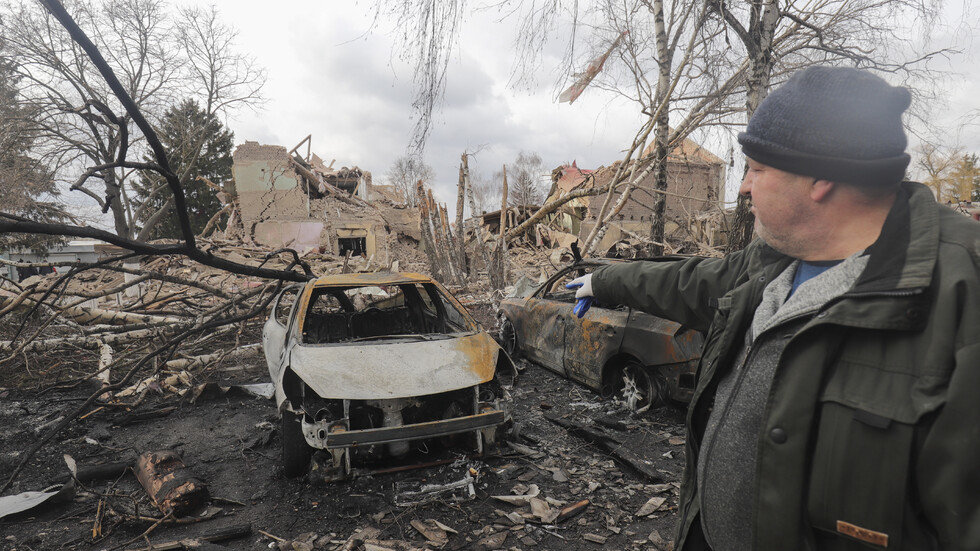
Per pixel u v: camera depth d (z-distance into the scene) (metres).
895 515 0.79
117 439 4.79
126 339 7.52
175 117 29.44
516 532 3.15
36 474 4.09
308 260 19.94
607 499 3.51
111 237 3.82
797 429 0.91
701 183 13.48
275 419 5.20
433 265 15.05
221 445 4.60
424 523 3.24
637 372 5.06
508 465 3.95
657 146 8.20
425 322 5.68
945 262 0.80
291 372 4.01
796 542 0.91
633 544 3.03
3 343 7.03
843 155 0.90
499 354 4.46
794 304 1.02
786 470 0.92
